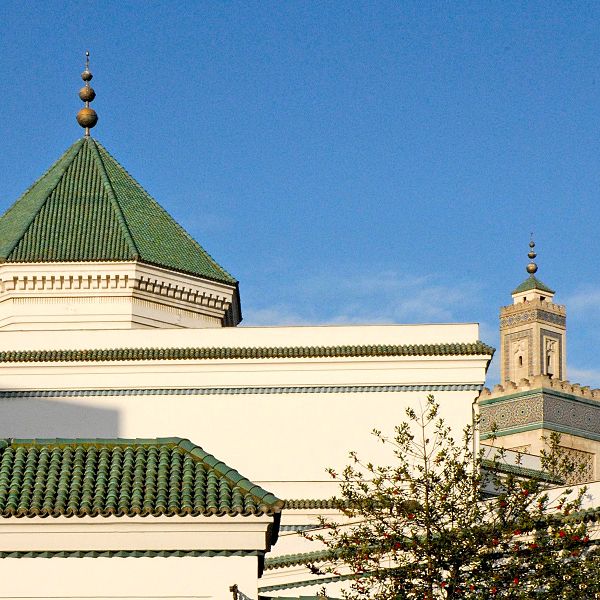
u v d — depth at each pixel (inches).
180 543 1560.0
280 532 2667.3
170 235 3218.5
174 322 3088.1
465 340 2810.0
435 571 1777.8
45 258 3019.2
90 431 2783.0
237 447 2765.7
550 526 1839.3
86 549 1555.1
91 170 3329.2
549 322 5556.1
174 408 2792.8
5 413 2797.7
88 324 3006.9
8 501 1574.8
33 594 1541.6
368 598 1843.0
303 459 2753.4
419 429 2741.1
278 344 2832.2
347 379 2783.0
